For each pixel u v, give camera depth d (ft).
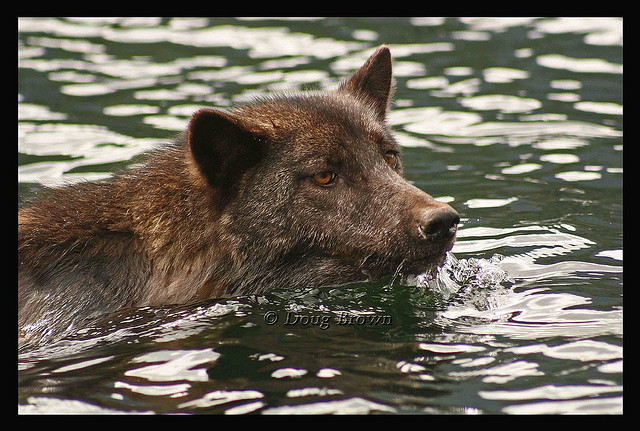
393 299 40.98
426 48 80.59
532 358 33.91
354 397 31.24
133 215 41.37
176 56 79.41
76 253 40.40
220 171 40.65
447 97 71.00
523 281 42.19
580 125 65.41
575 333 35.99
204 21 88.33
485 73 75.41
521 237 48.01
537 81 73.61
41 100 69.87
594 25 84.43
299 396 31.40
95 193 42.55
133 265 40.73
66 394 32.35
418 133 64.90
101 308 39.60
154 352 35.70
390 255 40.24
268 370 33.63
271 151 41.14
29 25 86.28
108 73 75.66
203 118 39.09
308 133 41.29
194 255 41.16
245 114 43.19
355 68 74.69
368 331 37.37
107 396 32.07
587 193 54.34
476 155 61.11
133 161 45.73
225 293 41.50
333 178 41.19
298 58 77.82
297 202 40.98
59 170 57.16
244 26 86.69
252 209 40.91
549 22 85.97
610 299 39.50
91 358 35.60
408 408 30.40
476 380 32.37
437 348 35.22
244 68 75.92
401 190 40.60
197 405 31.04
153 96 70.64
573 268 43.52
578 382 31.89
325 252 41.52
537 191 54.90
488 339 35.94
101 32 85.40
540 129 65.10
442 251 39.75
